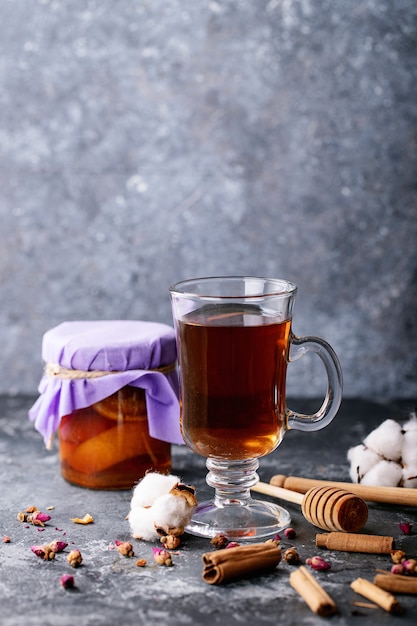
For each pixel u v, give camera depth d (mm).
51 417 1654
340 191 2299
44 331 2393
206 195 2312
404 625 1153
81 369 1589
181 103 2277
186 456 1879
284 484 1582
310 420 1485
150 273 2355
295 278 2340
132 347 1589
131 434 1631
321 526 1436
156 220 2332
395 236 2316
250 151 2287
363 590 1227
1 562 1355
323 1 2225
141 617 1178
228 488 1488
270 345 1394
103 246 2352
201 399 1399
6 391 2404
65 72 2277
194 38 2252
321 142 2279
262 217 2316
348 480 1708
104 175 2318
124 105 2285
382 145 2277
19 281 2375
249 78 2260
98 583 1279
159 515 1389
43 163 2318
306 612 1191
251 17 2236
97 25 2256
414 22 2225
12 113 2301
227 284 1533
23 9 2256
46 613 1190
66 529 1480
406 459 1572
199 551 1386
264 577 1297
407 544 1404
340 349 2371
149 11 2246
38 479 1725
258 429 1404
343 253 2328
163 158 2303
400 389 2377
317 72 2252
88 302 2377
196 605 1211
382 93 2254
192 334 1390
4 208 2342
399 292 2340
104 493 1643
